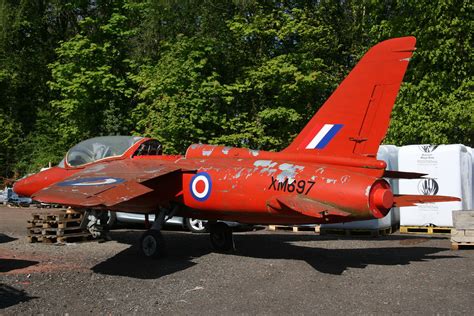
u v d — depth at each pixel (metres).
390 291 6.41
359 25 22.75
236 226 13.31
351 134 7.77
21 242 10.92
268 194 7.93
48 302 5.93
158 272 7.70
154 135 19.03
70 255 9.20
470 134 17.67
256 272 7.65
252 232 13.08
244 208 8.27
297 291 6.47
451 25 17.09
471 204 12.84
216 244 9.84
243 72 21.00
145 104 20.75
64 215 10.77
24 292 6.34
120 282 7.02
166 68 19.34
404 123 17.50
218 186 8.51
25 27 27.09
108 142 10.73
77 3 24.95
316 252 9.53
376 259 8.70
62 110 25.36
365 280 7.05
